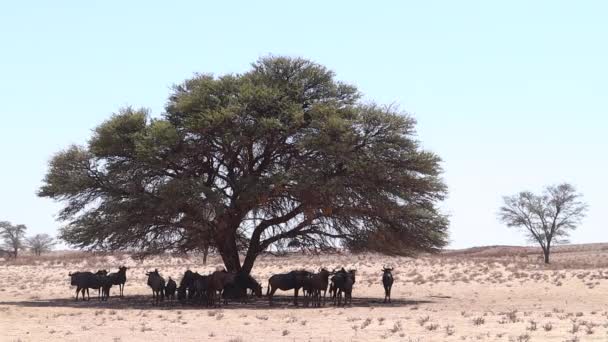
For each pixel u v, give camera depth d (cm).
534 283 6047
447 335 2609
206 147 4612
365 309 3941
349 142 4438
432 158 4656
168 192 4234
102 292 5462
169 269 9419
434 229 4966
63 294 5684
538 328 2764
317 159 4531
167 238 4931
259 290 5012
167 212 4503
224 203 4391
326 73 4919
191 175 4647
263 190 4362
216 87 4653
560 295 4984
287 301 4697
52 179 4675
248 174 4509
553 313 3572
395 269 8956
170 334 2778
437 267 9062
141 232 4753
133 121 4609
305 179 4341
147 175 4609
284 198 4794
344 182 4494
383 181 4681
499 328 2800
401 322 3108
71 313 3678
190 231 4816
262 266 9850
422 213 4834
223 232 4803
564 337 2477
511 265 9088
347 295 4272
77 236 4631
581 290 5350
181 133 4503
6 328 2947
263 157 4862
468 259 11294
